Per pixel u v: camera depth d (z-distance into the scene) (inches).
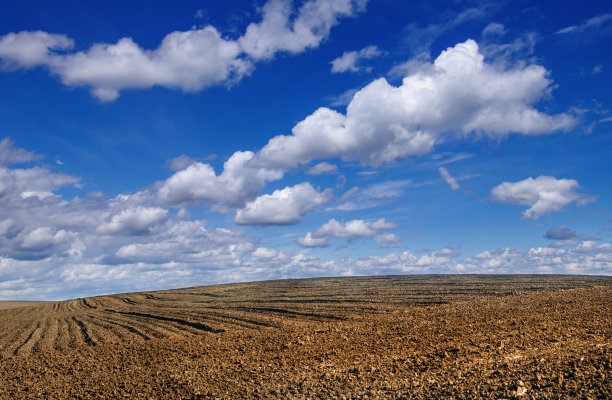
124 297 2171.5
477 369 494.0
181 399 489.4
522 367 469.4
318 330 908.0
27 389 573.0
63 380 611.8
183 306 1619.1
